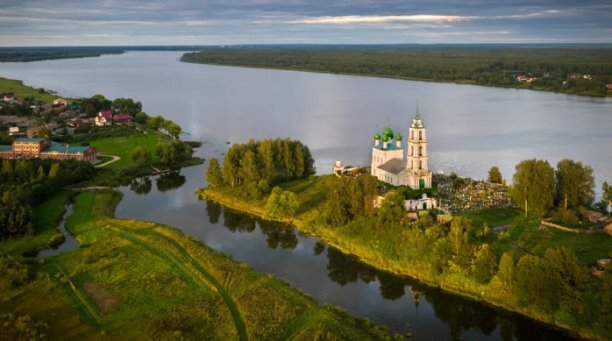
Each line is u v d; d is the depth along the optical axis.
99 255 143.50
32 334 103.25
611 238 141.25
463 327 113.94
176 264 138.12
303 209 182.38
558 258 112.44
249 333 106.81
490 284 123.31
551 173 163.25
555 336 108.56
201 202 199.88
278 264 144.62
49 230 166.00
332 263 145.00
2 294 122.69
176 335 105.50
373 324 112.38
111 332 107.81
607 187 166.88
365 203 161.12
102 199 196.75
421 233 138.88
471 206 172.25
